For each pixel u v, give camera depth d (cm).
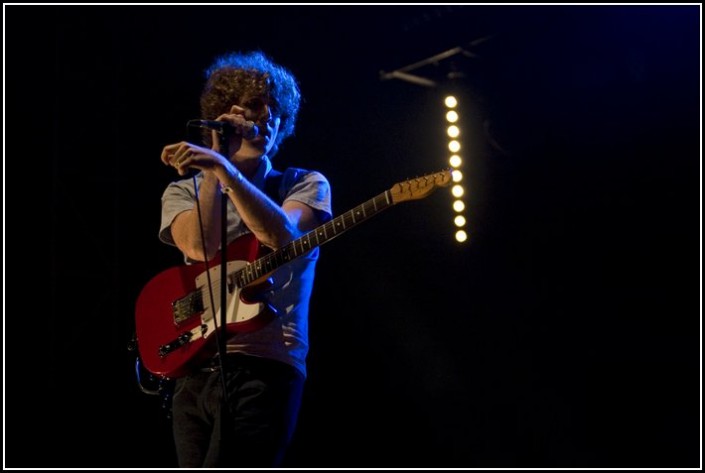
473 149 537
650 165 504
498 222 536
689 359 490
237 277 249
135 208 552
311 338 554
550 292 525
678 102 493
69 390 527
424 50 541
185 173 233
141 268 548
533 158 532
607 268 515
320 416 543
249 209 236
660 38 492
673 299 497
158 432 528
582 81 518
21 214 539
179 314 258
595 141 518
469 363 535
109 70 550
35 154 545
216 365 246
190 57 552
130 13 551
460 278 539
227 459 227
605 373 509
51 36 545
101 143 548
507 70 532
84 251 541
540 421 516
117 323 536
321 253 559
